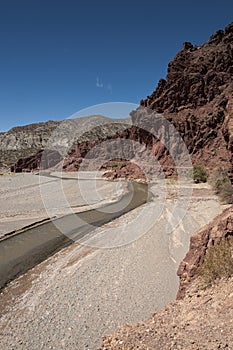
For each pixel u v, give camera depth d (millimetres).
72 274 11078
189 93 62656
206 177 39719
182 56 75750
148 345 4848
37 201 29016
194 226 15617
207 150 52062
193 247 7855
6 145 158375
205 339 4566
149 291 9211
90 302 8875
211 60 69188
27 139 159125
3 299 9625
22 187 41531
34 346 7105
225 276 6586
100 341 7102
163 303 8461
